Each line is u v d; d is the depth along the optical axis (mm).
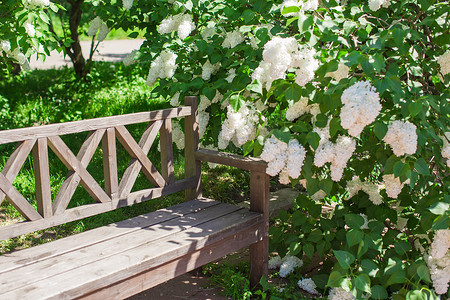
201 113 3895
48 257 2551
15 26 4246
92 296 2350
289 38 2740
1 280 2295
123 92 8391
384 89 2572
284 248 3451
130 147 3117
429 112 3008
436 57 3252
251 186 3258
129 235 2848
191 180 3496
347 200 3404
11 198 2619
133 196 3141
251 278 3348
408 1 3188
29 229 2684
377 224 3053
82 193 4680
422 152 2973
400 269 2834
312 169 3055
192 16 3996
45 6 4273
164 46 3979
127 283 2488
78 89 8883
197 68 3908
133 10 4715
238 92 3049
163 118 3277
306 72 2723
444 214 2629
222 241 2971
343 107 2545
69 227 4195
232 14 3611
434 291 2873
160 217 3143
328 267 3322
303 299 3158
